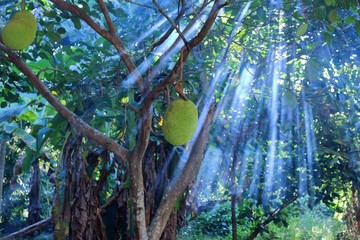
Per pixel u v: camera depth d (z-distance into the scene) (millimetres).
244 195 5027
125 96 3273
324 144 4836
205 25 2029
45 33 3201
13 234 4363
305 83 4348
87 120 3314
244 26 3789
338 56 4277
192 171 3115
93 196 3422
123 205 3434
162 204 3021
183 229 8898
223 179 4945
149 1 4355
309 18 2967
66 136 3268
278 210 5242
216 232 9695
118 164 3498
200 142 3195
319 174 4992
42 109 4055
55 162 4711
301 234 9047
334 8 2635
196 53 3770
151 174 3455
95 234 3457
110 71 3373
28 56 3299
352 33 4016
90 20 2477
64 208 3369
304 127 4766
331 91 4484
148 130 2477
